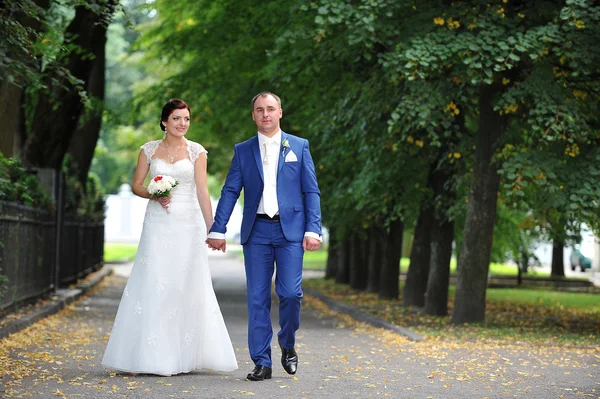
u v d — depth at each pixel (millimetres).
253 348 9789
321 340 15352
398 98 19094
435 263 22391
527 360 12281
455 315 19453
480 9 17562
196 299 10250
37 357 11508
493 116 18953
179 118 10547
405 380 10102
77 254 29078
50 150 25094
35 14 13844
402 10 17953
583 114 17047
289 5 22562
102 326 16953
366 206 24734
